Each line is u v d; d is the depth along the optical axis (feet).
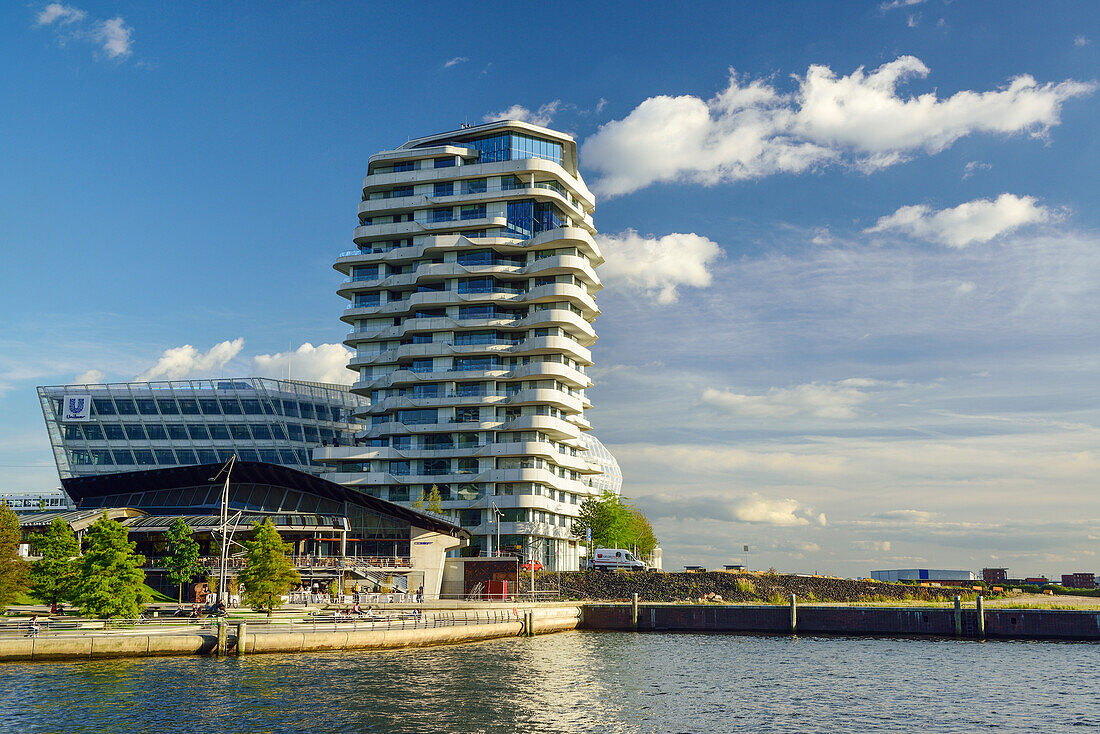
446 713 159.02
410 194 455.63
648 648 268.00
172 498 370.73
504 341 438.40
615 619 341.00
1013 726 159.74
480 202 447.83
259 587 251.39
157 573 328.08
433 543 361.30
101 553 225.97
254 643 214.07
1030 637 307.99
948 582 428.97
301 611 276.21
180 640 208.95
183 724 146.10
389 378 442.50
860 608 323.78
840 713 168.35
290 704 161.48
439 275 440.04
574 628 335.67
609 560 396.98
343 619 255.29
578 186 471.21
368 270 457.68
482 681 190.39
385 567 347.97
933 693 190.19
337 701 165.27
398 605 309.01
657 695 183.21
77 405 536.01
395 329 447.83
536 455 419.54
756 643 291.38
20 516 350.43
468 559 367.25
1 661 192.13
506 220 442.09
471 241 436.35
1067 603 353.51
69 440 534.78
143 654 204.74
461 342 437.99
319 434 547.08
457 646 250.78
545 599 363.76
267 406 533.55
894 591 380.99
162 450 531.91
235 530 314.55
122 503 376.07
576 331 447.01
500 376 431.43
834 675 214.28
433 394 437.58
